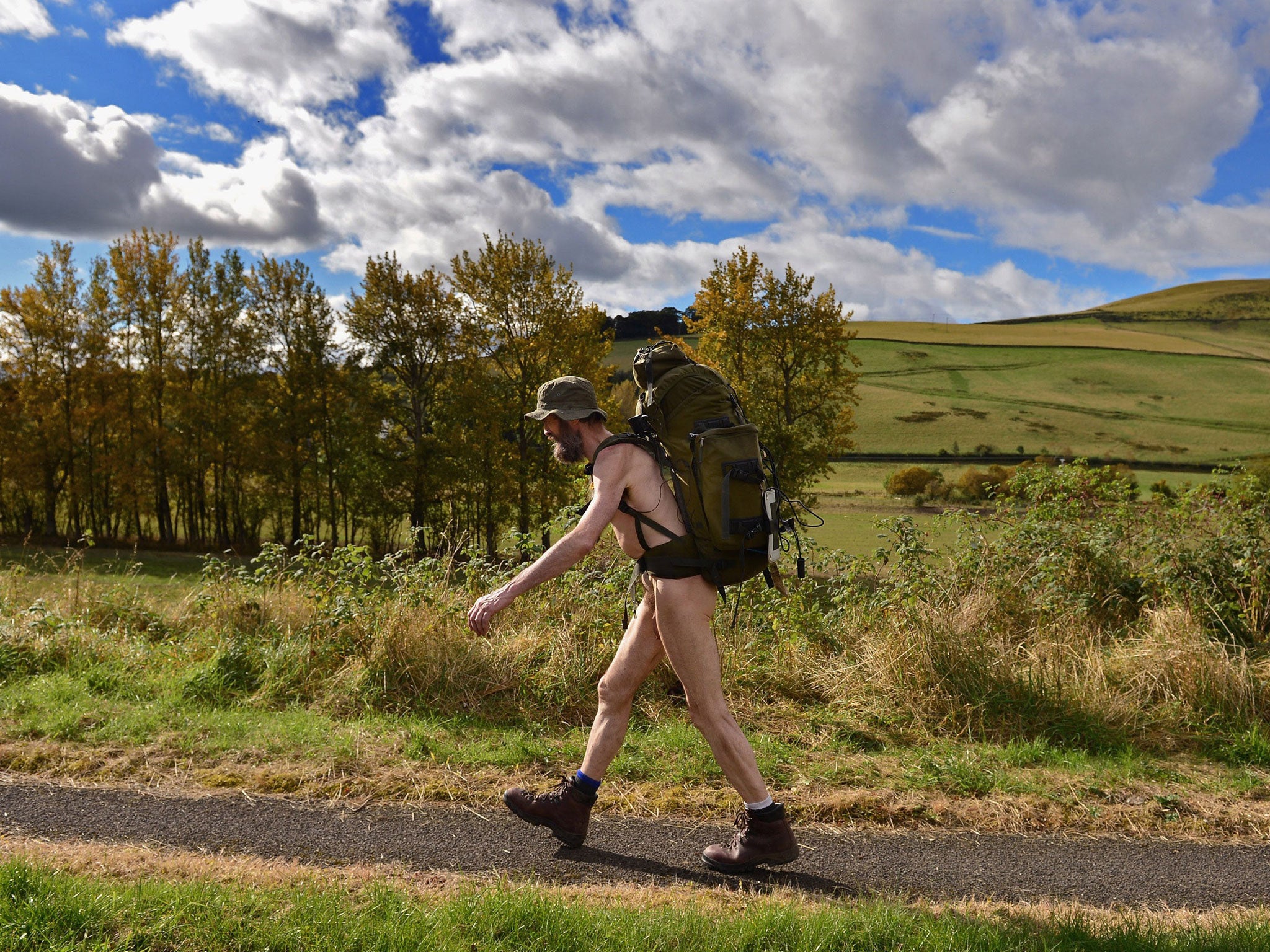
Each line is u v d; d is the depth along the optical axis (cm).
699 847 322
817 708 512
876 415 9900
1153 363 12250
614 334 2855
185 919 226
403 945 222
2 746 396
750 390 2711
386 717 476
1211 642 543
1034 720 480
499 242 2817
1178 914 279
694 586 290
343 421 3055
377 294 3002
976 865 317
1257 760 443
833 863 314
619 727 315
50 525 3316
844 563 693
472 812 347
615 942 230
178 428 3209
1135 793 390
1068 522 748
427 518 2944
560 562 279
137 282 3259
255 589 704
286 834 316
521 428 2830
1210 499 724
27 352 3128
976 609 627
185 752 400
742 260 2802
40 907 220
